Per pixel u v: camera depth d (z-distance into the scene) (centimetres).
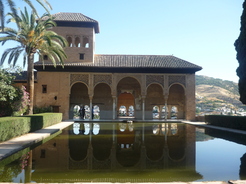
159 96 2369
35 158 597
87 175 452
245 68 1435
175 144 815
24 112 1538
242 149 735
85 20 2181
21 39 1477
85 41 2334
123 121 1961
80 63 2130
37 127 1175
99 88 2331
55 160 576
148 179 427
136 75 2139
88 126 1545
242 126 1245
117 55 2370
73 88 2295
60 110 2072
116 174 459
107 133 1134
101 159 589
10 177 436
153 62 2205
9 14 1312
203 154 655
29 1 985
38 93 2075
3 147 681
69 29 2194
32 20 1466
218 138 983
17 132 907
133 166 521
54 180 418
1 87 1199
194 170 493
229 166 528
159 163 550
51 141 874
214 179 432
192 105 2144
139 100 2355
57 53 1593
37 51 1584
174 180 423
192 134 1113
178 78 2164
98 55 2361
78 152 673
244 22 1448
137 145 789
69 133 1130
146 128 1409
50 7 1153
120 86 2362
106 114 2312
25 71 2206
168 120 2105
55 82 2091
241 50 1468
